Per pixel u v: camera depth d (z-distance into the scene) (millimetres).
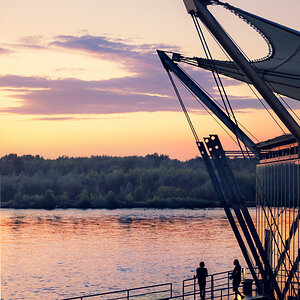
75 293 99125
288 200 38062
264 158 45812
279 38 24922
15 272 120500
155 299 34656
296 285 35000
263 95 25609
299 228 35188
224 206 34188
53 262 132875
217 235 177875
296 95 36125
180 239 168250
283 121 26094
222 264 122875
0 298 95250
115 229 199250
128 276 112812
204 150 34281
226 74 34344
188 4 23469
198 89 37125
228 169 34125
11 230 198375
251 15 22859
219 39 24328
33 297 96438
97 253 145250
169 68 36250
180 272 115000
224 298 33031
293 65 28875
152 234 182625
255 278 34812
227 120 38375
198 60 34375
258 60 29359
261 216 46125
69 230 198375
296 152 37062
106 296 94625
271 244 42375
